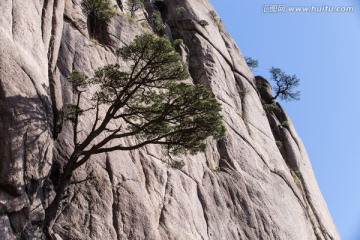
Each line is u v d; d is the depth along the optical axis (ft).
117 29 97.91
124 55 63.82
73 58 80.79
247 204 94.48
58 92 70.69
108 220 64.80
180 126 62.85
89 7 95.30
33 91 60.18
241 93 129.70
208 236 80.12
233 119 114.01
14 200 52.24
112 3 106.93
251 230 90.43
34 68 62.75
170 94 63.41
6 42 59.47
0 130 53.11
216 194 89.61
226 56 136.56
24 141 55.62
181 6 138.31
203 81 117.60
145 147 80.64
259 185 102.83
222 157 101.55
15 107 55.88
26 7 69.56
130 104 68.95
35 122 58.13
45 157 59.72
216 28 146.20
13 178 52.29
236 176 98.32
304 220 113.70
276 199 105.29
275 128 143.13
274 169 115.96
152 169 78.64
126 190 70.23
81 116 73.36
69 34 84.12
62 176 59.36
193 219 79.10
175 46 122.31
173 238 71.36
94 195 65.87
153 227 69.36
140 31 104.27
